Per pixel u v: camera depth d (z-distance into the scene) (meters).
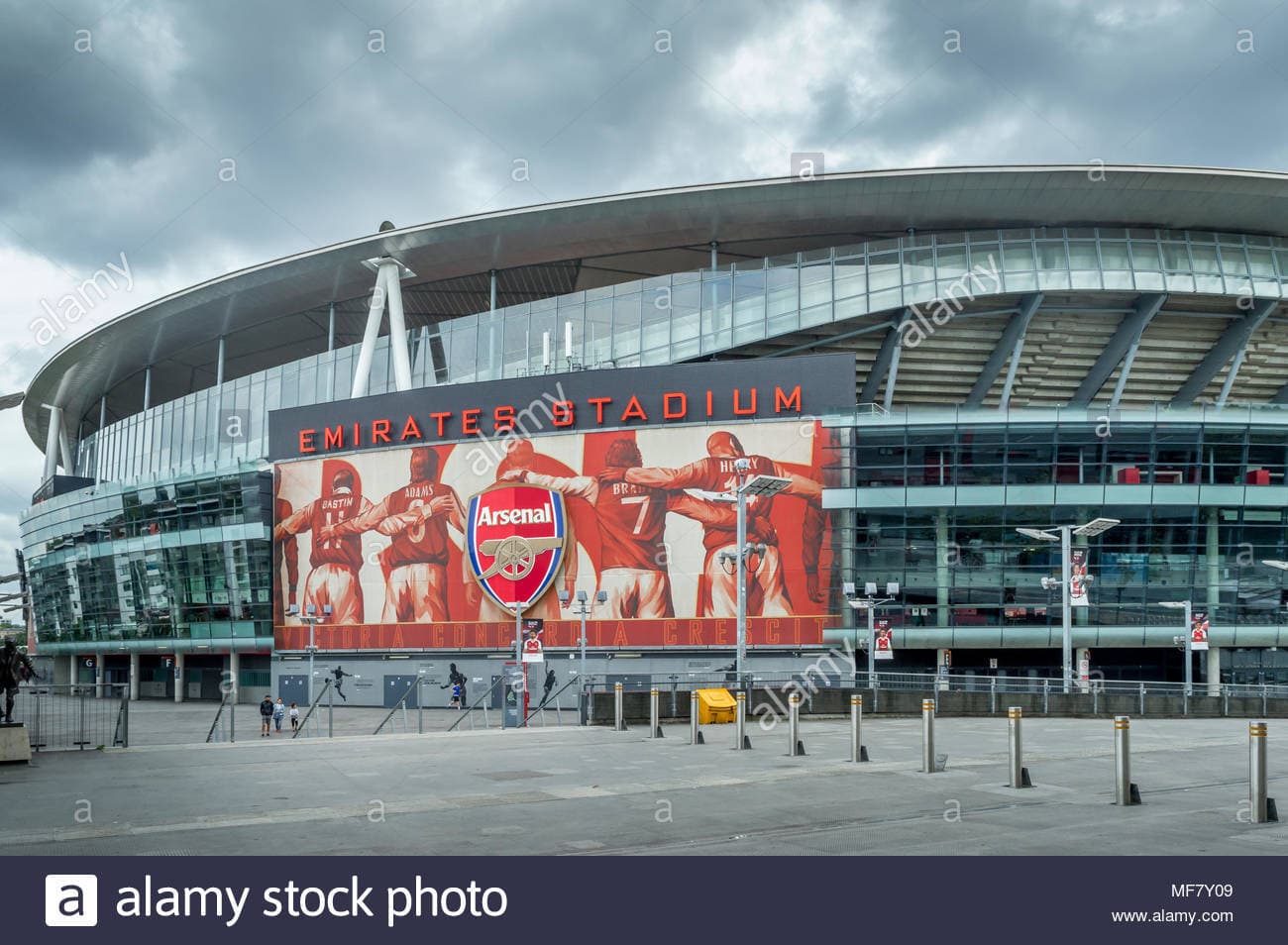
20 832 13.29
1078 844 11.49
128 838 12.81
